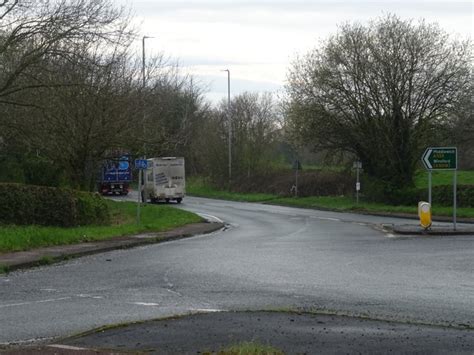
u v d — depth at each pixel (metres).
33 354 7.26
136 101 34.00
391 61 44.25
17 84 25.28
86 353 7.29
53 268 15.91
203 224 31.16
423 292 11.86
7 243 18.81
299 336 8.09
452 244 20.83
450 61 43.81
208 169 73.69
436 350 7.44
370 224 31.25
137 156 36.75
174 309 10.31
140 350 7.45
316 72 47.16
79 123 31.50
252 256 17.84
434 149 25.72
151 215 35.56
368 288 12.34
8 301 11.14
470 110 44.53
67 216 25.67
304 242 22.03
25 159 36.94
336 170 56.81
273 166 69.56
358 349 7.47
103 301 11.11
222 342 7.81
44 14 23.97
